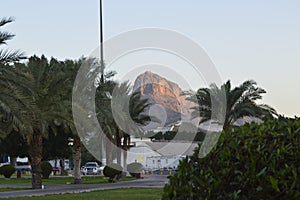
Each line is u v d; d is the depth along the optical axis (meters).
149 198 20.09
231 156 3.97
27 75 19.61
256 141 4.04
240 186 3.76
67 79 27.22
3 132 23.00
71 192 25.11
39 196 22.22
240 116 33.47
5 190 28.12
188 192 4.01
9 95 18.22
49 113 26.59
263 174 3.72
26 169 65.50
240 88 33.34
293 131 4.07
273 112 34.41
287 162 3.77
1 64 18.83
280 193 3.63
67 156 45.53
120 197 20.69
